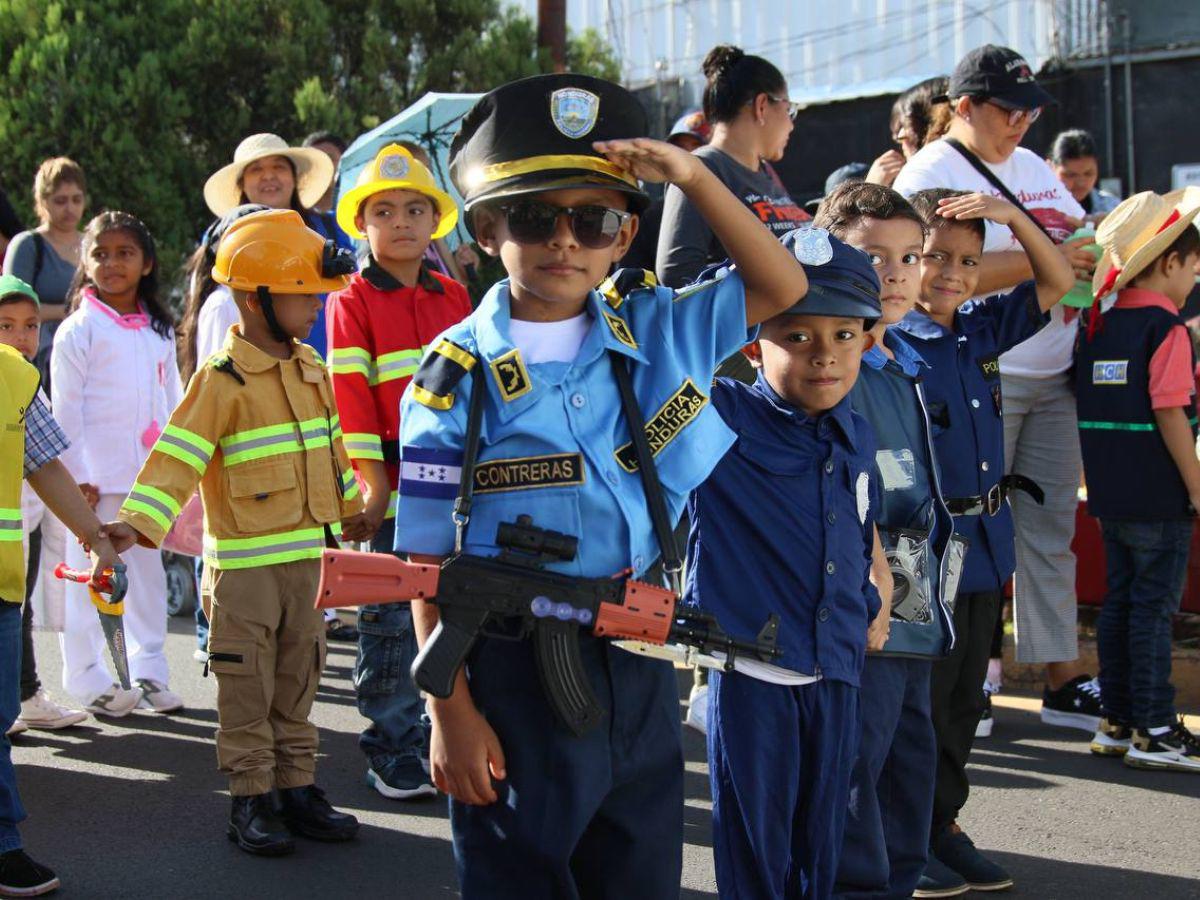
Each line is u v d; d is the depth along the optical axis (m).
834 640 3.37
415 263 5.23
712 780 3.43
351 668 7.25
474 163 2.77
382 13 14.36
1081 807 5.16
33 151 12.84
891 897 3.89
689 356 2.88
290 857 4.64
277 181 7.34
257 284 4.63
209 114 13.77
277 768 4.79
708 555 3.42
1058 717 6.20
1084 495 7.15
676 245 5.26
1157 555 5.55
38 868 4.29
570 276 2.74
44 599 6.01
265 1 13.94
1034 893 4.39
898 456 3.90
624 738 2.80
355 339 5.04
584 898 2.93
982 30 15.16
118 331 6.11
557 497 2.73
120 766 5.56
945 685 4.34
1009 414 6.07
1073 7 14.59
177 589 8.54
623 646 2.76
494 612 2.68
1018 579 6.20
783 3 16.17
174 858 4.61
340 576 2.66
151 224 13.09
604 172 2.71
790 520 3.39
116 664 4.41
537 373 2.77
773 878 3.33
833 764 3.40
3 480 4.21
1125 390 5.57
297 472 4.71
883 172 7.23
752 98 5.68
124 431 6.09
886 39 15.70
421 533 2.75
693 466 2.83
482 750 2.72
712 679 3.42
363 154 9.28
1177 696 6.46
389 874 4.50
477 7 14.66
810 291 3.28
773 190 5.77
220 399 4.61
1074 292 5.61
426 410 2.76
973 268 4.43
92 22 13.53
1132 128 14.36
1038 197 5.93
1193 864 4.62
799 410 3.43
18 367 4.29
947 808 4.43
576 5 17.19
